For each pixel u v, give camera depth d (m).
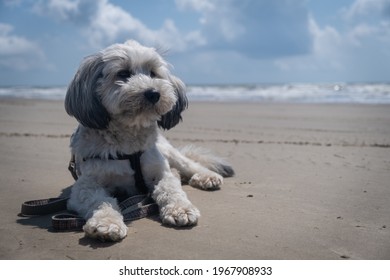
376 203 1.08
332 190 1.16
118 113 1.05
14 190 1.16
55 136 2.03
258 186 1.20
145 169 1.08
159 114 1.07
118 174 1.06
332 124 2.57
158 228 0.96
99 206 0.96
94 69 1.09
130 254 0.88
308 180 1.24
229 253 0.88
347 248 0.89
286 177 1.27
